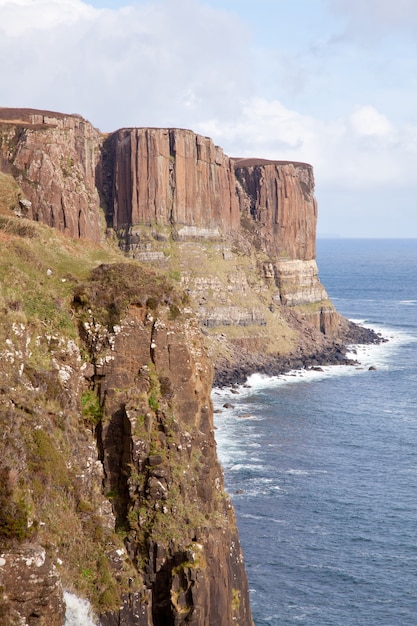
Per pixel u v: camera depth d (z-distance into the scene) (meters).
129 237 196.38
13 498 25.22
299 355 189.25
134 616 29.45
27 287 34.00
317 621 60.16
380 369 172.75
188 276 193.12
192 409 34.16
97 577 29.27
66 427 30.86
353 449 105.69
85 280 35.53
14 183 49.16
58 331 33.12
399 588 65.50
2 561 24.05
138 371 33.41
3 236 37.34
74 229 161.62
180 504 31.94
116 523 31.80
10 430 27.64
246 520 78.69
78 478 30.20
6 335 30.53
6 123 162.38
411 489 89.00
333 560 70.25
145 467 31.91
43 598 24.22
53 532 27.80
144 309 34.16
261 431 115.50
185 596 30.25
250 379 161.12
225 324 189.00
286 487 88.81
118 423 32.66
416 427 118.38
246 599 34.72
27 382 30.28
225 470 94.81
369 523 78.62
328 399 140.50
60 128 172.25
